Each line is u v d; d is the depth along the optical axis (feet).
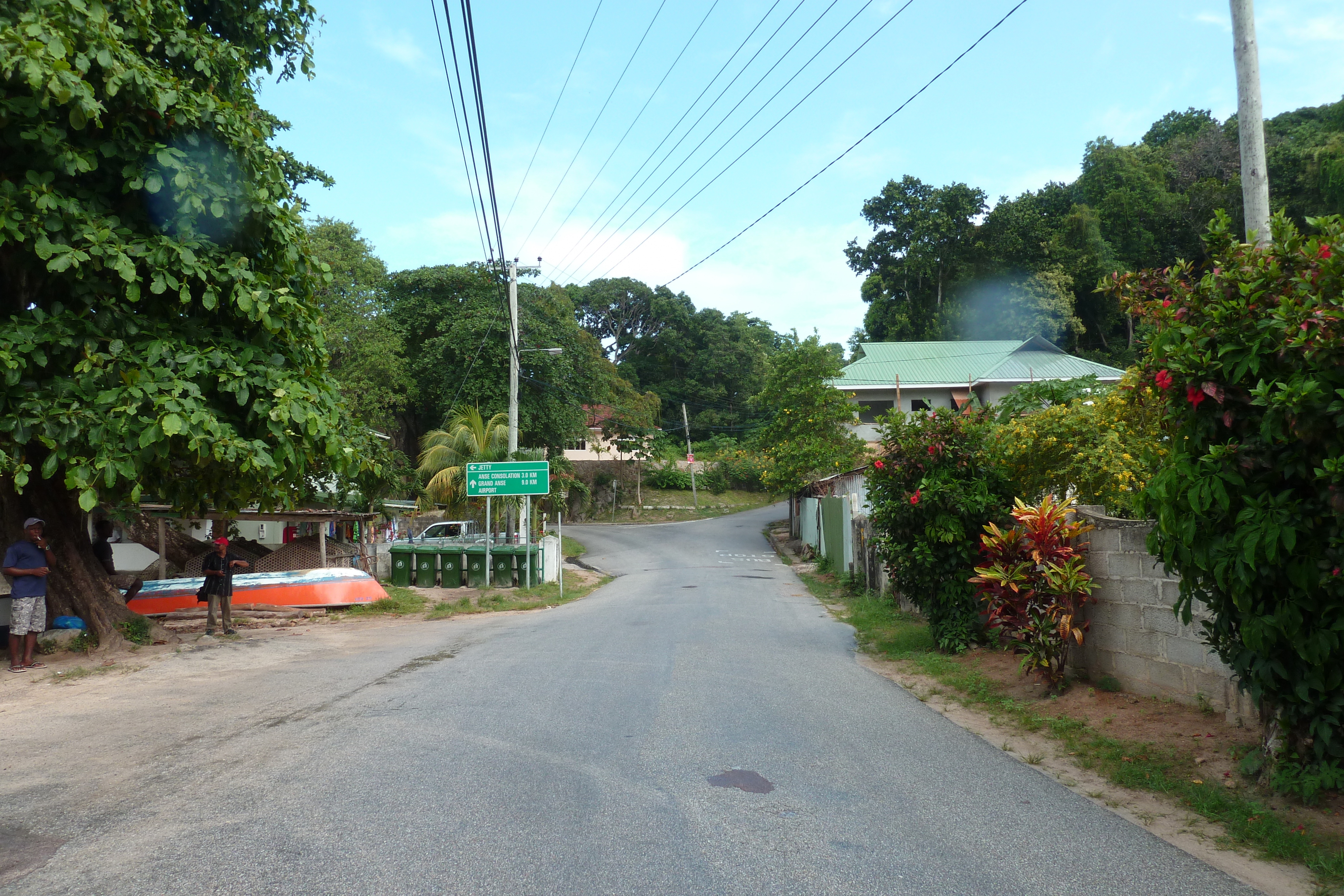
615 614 52.49
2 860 13.64
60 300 31.99
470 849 14.03
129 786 17.61
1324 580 14.79
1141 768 18.71
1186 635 22.80
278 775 18.10
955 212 171.73
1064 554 25.63
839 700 26.32
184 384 29.76
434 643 40.45
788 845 14.39
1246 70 23.59
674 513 182.39
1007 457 36.29
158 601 50.24
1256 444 15.85
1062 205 178.60
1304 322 14.29
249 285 32.68
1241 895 12.73
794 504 130.72
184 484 36.81
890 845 14.51
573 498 178.91
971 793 17.49
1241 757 18.79
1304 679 15.88
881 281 182.09
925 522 33.81
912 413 35.12
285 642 41.47
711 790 17.28
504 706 24.86
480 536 101.50
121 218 31.42
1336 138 129.80
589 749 20.24
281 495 37.52
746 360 228.22
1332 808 15.84
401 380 126.82
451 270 140.97
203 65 33.12
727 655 34.78
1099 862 13.92
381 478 46.98
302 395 33.19
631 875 13.06
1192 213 158.81
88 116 27.50
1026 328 154.92
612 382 175.42
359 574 57.67
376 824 15.14
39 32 25.91
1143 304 20.01
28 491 37.52
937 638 34.17
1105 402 36.14
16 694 28.55
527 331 132.46
